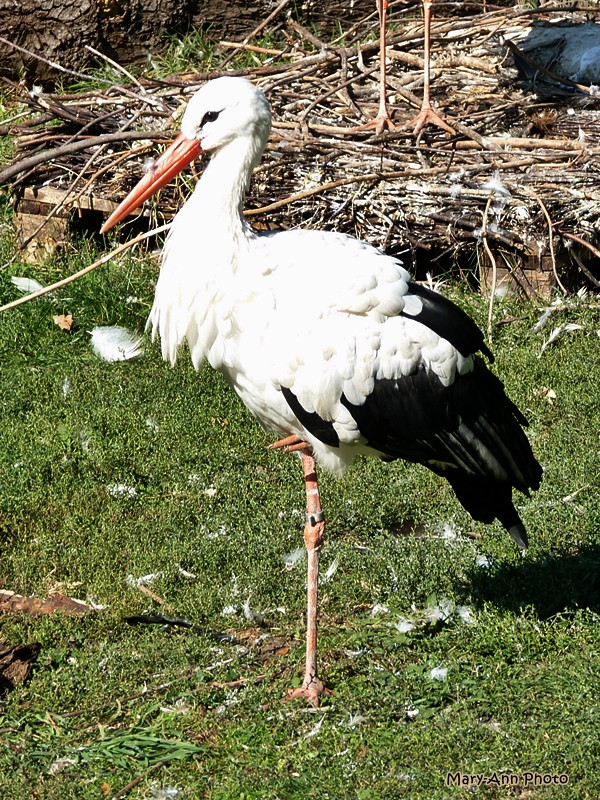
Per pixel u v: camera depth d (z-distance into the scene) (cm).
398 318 561
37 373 916
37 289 1016
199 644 603
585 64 1295
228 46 1376
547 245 989
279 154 1063
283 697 570
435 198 1011
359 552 695
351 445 588
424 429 573
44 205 1138
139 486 768
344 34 1378
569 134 1144
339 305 554
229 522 721
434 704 564
